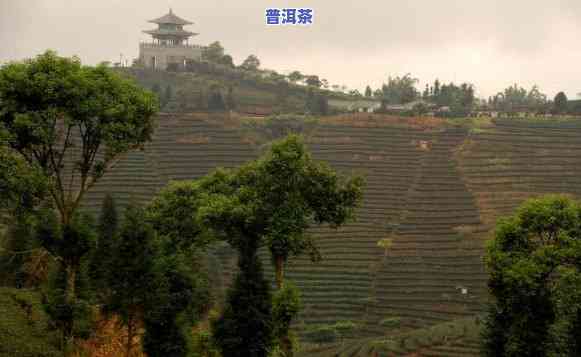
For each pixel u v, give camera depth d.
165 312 36.50
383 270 91.19
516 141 125.38
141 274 35.03
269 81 171.12
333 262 91.75
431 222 103.56
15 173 35.84
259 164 39.00
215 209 37.66
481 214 105.81
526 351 38.91
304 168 38.28
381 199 109.06
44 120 35.22
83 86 35.53
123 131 36.72
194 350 39.72
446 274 90.81
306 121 132.88
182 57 180.00
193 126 126.56
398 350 64.25
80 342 38.53
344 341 73.38
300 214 37.75
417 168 118.31
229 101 144.75
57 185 38.12
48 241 35.69
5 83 34.66
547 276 39.56
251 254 37.94
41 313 41.94
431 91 177.00
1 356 32.47
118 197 100.12
